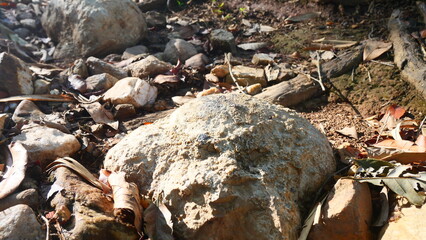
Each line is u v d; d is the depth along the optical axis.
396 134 0.85
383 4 1.39
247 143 0.68
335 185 0.67
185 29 1.38
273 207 0.62
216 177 0.63
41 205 0.68
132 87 1.02
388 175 0.69
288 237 0.61
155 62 1.12
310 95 1.07
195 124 0.71
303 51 1.25
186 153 0.67
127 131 0.94
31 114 0.94
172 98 1.06
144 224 0.64
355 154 0.80
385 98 1.03
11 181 0.70
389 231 0.64
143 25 1.31
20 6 1.44
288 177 0.67
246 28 1.40
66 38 1.26
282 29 1.38
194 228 0.62
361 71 1.13
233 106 0.73
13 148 0.77
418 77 1.04
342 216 0.64
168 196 0.65
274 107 0.76
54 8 1.28
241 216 0.62
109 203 0.68
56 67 1.17
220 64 1.19
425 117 0.90
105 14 1.22
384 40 1.23
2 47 1.22
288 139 0.71
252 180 0.64
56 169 0.74
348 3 1.41
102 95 1.02
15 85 1.00
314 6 1.45
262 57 1.19
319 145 0.73
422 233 0.61
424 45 1.14
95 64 1.12
